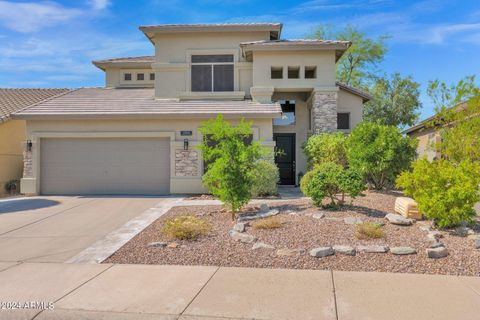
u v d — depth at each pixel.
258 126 14.59
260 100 16.44
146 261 6.38
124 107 15.53
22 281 5.49
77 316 4.37
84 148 15.09
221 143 9.34
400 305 4.53
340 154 14.59
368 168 12.52
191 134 14.71
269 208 10.05
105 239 7.93
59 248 7.32
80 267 6.13
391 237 7.06
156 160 14.95
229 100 17.17
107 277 5.62
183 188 14.62
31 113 14.63
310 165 15.64
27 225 9.45
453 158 9.70
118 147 15.02
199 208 11.12
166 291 5.05
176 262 6.30
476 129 9.41
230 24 17.44
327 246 6.66
